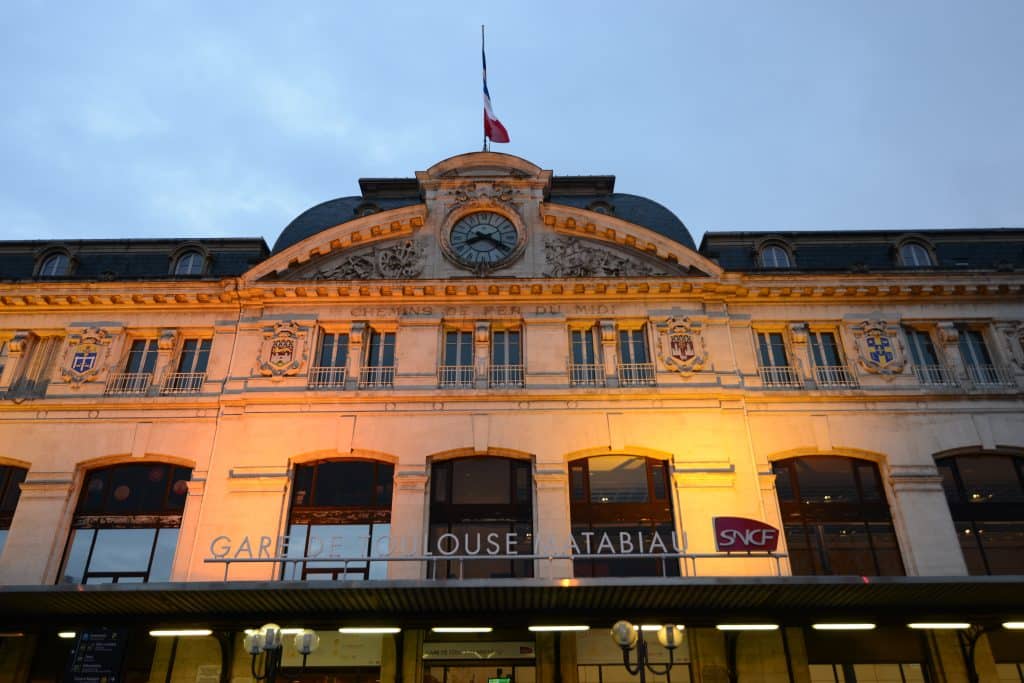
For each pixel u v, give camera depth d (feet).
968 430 71.67
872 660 61.82
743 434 70.79
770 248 85.20
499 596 51.57
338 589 49.11
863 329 76.84
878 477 70.95
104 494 70.13
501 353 76.74
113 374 74.95
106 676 54.34
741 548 57.57
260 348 75.51
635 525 67.67
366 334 77.15
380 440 70.23
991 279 77.36
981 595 52.60
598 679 60.95
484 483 69.77
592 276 78.02
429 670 61.26
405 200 90.99
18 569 64.90
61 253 85.46
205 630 55.26
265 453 69.67
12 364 75.46
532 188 84.89
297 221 87.51
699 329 75.82
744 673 59.98
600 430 70.85
